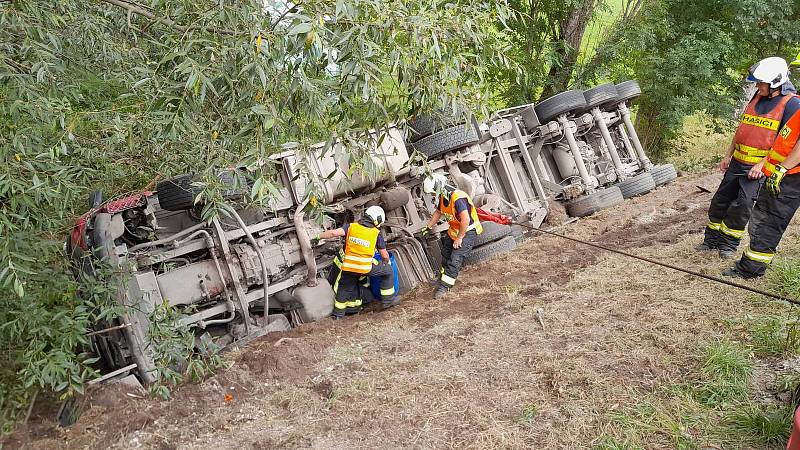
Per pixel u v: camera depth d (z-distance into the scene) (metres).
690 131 15.16
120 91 6.26
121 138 4.73
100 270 4.84
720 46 11.75
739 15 11.62
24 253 4.07
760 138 5.54
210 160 3.89
